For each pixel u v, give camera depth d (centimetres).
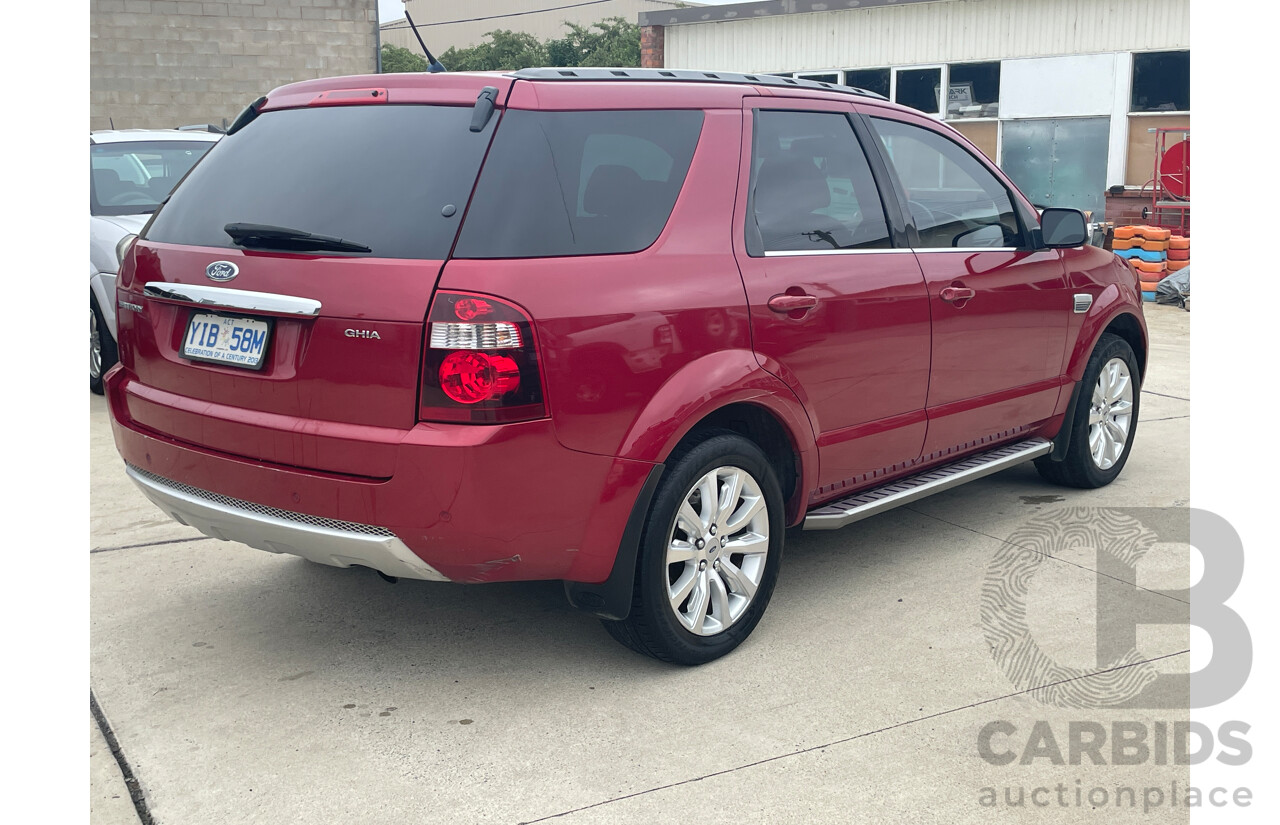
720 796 266
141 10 1783
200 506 312
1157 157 1376
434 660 342
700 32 1786
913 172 412
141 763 281
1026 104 1499
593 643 355
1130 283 525
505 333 275
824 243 366
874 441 387
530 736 295
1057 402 484
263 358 295
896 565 424
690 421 312
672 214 323
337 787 271
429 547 282
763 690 321
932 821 256
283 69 1870
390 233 286
